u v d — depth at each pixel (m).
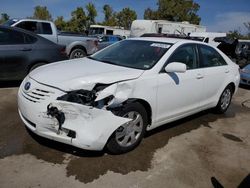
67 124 3.30
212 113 6.10
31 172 3.25
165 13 40.69
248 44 17.86
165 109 4.31
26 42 6.66
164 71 4.21
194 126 5.20
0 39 6.35
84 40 11.11
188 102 4.79
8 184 3.01
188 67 4.75
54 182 3.11
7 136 4.06
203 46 5.25
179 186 3.27
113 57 4.61
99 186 3.11
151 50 4.51
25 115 3.60
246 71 9.61
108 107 3.41
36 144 3.87
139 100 3.87
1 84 7.05
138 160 3.71
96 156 3.68
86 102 3.32
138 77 3.83
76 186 3.07
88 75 3.59
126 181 3.25
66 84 3.43
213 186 3.36
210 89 5.33
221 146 4.45
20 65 6.56
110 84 3.52
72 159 3.57
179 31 24.50
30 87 3.61
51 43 7.10
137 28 24.50
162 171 3.52
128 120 3.51
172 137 4.57
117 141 3.68
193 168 3.68
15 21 9.86
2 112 5.01
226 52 17.20
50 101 3.36
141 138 4.04
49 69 3.98
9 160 3.45
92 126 3.30
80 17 39.72
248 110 6.77
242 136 4.97
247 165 3.93
